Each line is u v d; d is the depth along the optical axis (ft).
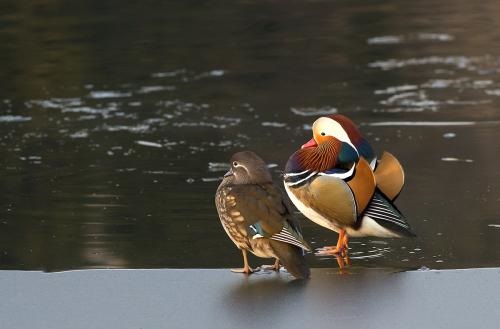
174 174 43.19
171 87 58.08
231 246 33.50
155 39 67.56
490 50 65.31
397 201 38.83
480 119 51.29
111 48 65.46
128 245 33.58
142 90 57.52
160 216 37.04
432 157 45.11
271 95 56.39
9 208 38.24
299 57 63.93
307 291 25.98
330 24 71.82
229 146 47.55
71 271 27.58
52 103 55.31
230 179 29.60
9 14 73.15
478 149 46.14
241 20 72.33
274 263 30.42
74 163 45.03
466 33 69.72
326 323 23.53
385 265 30.91
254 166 29.32
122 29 69.56
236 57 63.93
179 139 48.83
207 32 69.21
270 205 28.07
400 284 26.40
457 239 33.78
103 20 71.67
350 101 55.01
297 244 27.37
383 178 31.99
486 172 42.60
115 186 41.34
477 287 26.08
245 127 50.67
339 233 32.50
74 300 25.27
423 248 32.83
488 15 74.79
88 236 34.63
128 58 63.72
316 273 27.99
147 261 31.78
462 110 53.01
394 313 24.18
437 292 25.77
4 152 46.80
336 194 31.32
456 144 47.11
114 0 77.46
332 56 64.23
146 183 41.73
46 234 34.83
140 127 50.90
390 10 76.13
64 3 76.33
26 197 39.81
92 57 63.82
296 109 53.67
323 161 31.73
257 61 63.05
